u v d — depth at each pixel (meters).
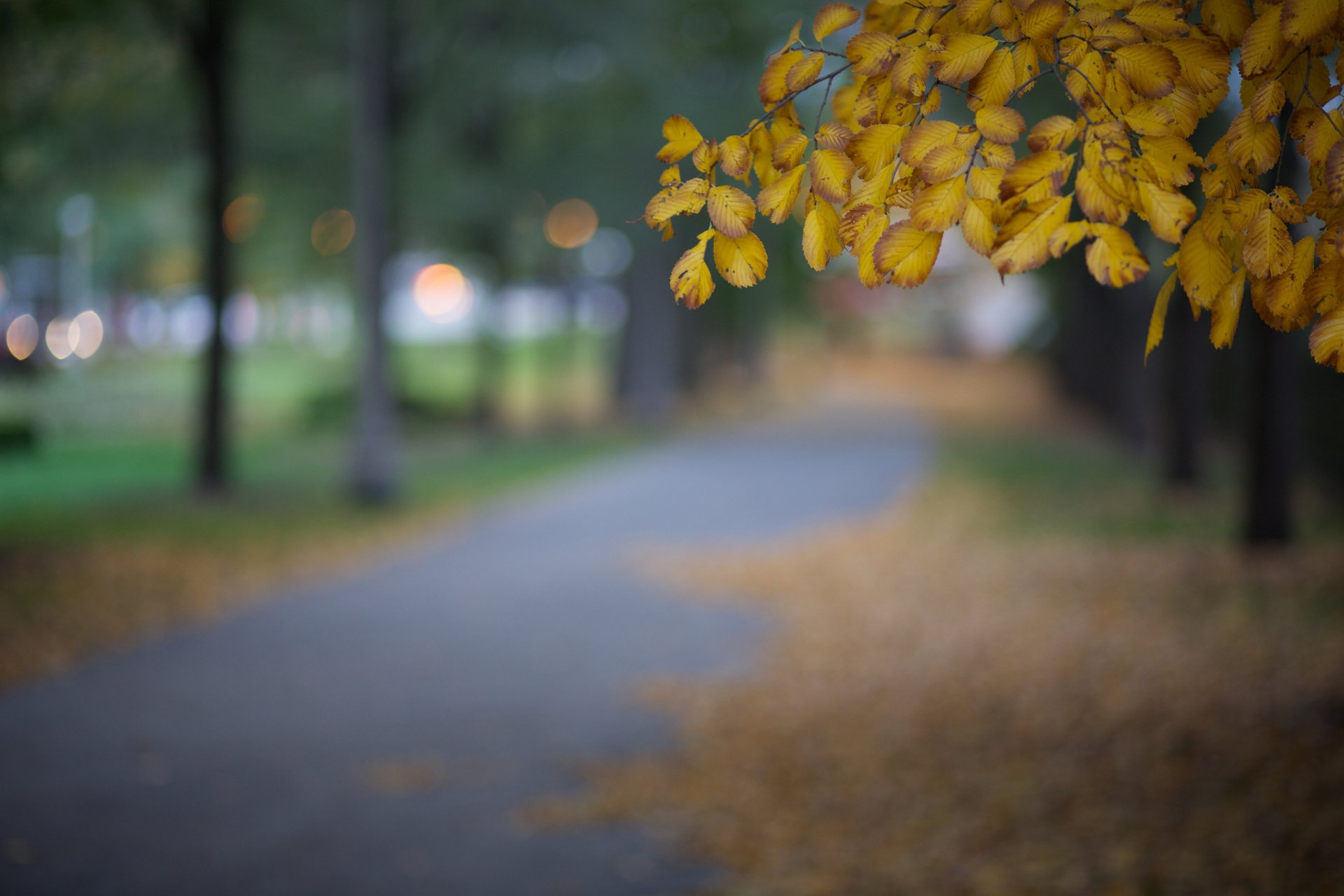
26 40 12.48
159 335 54.78
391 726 7.61
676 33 23.28
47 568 11.93
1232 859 4.88
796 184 1.85
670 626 10.54
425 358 52.22
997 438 30.58
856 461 25.08
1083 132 1.63
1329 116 1.64
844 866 5.32
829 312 71.50
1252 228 1.66
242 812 6.07
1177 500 17.41
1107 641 9.32
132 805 6.12
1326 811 5.24
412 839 5.73
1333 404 18.45
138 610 10.62
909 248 1.66
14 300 32.19
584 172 23.50
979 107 1.71
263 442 29.56
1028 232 1.59
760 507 18.19
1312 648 8.48
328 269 28.28
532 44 20.83
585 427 33.81
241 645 9.66
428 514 17.00
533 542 15.03
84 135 17.16
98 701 8.02
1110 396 31.66
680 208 1.85
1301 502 17.27
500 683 8.67
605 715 7.91
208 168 17.84
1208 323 17.80
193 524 15.16
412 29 18.78
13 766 6.70
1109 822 5.54
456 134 23.94
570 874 5.32
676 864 5.44
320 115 20.33
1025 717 7.51
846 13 1.88
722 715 7.91
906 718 7.69
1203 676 8.05
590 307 49.03
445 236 27.42
